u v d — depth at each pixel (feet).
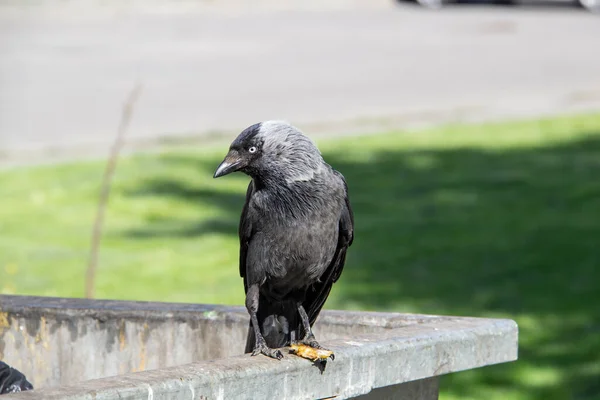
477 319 15.83
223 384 12.05
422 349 14.10
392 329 15.29
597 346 31.48
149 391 11.35
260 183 16.56
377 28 118.73
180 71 87.61
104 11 133.18
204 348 17.07
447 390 28.89
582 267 39.47
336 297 36.19
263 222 16.55
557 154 61.98
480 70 90.33
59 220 47.26
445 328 14.88
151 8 138.00
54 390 11.07
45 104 72.18
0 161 57.77
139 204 50.52
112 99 74.43
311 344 13.53
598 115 74.13
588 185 53.57
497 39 108.68
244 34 113.50
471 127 70.18
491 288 37.24
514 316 34.24
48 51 98.48
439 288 37.27
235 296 36.35
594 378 29.09
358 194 52.54
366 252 42.16
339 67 91.35
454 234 44.73
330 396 13.17
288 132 16.33
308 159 16.30
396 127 69.51
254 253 16.76
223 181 56.13
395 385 14.74
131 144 62.39
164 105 72.95
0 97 74.23
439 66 92.32
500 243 43.14
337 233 16.90
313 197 16.31
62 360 17.46
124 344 17.25
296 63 93.20
